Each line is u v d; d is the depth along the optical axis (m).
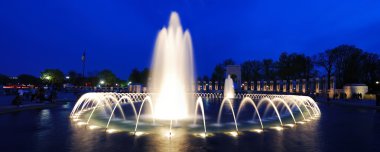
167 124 15.73
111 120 17.36
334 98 54.22
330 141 12.06
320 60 81.00
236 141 11.65
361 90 54.19
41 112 22.89
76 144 10.85
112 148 10.23
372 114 24.94
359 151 10.41
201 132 13.53
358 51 77.62
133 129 14.16
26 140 11.55
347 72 77.62
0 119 18.17
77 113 22.00
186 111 23.05
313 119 20.31
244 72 118.38
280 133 13.75
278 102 39.25
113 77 104.81
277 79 105.88
